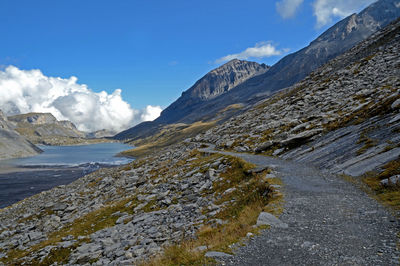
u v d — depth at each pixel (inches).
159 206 1068.5
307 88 3518.7
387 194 586.9
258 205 638.5
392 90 1492.4
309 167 1036.5
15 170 6437.0
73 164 7805.1
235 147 1979.6
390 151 805.2
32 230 1344.7
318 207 557.9
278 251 365.7
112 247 689.0
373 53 3334.2
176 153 2753.4
